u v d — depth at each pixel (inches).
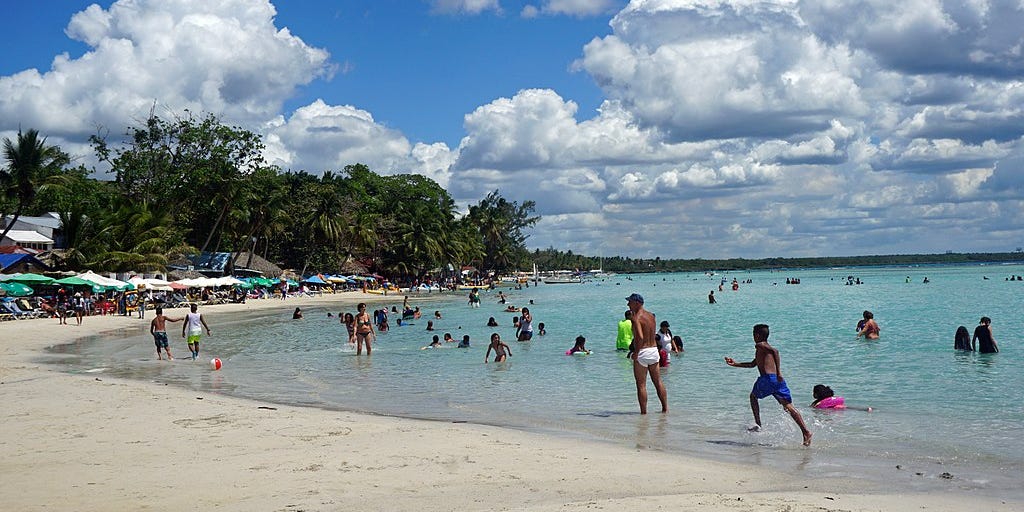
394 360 958.4
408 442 432.5
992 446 436.5
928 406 569.6
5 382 700.0
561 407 592.4
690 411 562.9
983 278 5147.6
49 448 418.6
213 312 2191.2
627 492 327.3
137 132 2812.5
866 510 295.1
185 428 475.5
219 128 2878.9
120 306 1985.7
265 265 3531.0
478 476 352.8
